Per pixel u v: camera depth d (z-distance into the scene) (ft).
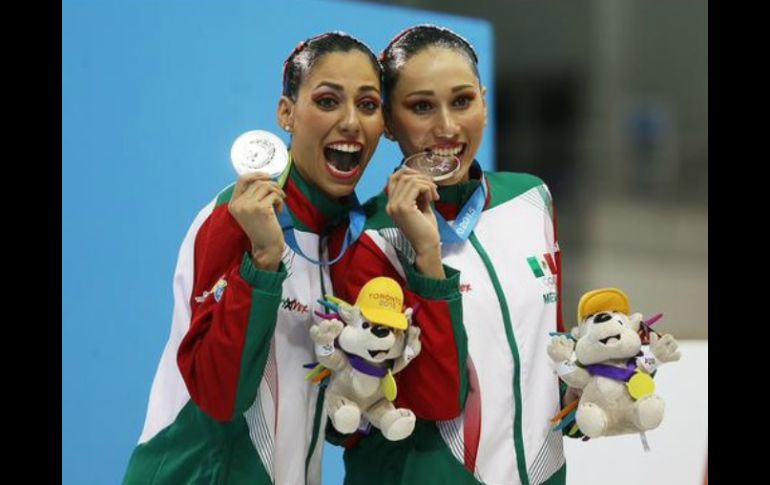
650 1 59.72
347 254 16.92
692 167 60.44
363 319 15.42
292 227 16.71
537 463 17.38
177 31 24.22
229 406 15.65
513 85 59.26
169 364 17.44
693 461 25.66
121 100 23.44
